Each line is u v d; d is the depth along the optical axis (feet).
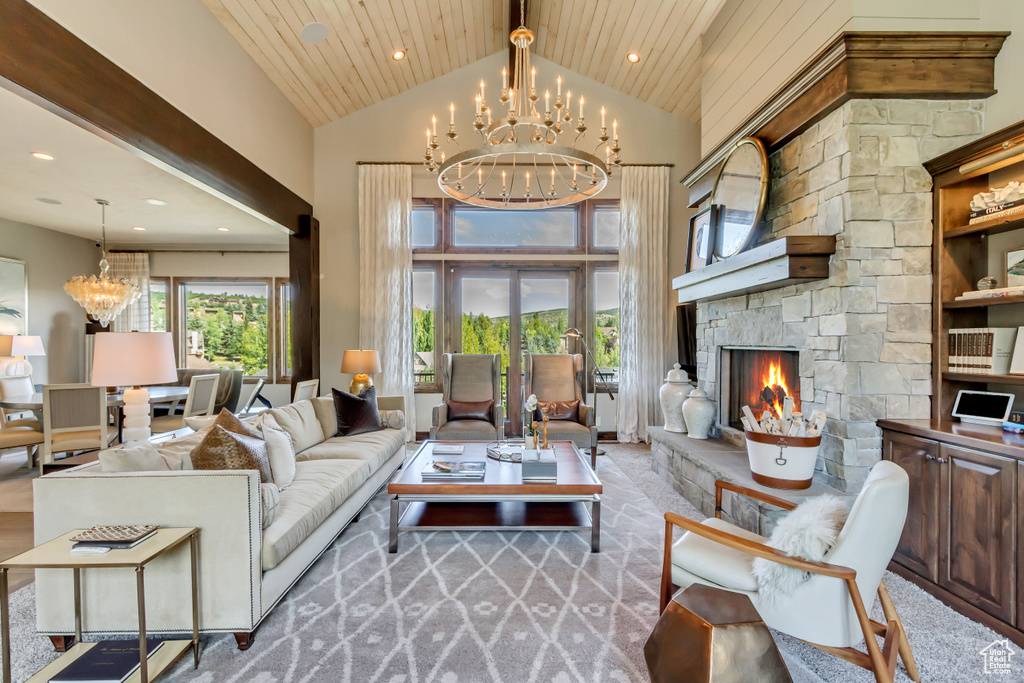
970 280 8.26
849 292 8.41
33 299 19.43
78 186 14.35
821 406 9.04
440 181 9.85
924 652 5.87
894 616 5.43
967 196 8.25
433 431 14.34
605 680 5.44
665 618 4.90
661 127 18.65
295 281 17.58
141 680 5.05
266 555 6.31
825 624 4.98
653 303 18.42
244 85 13.39
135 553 5.14
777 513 8.06
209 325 22.75
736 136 11.46
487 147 8.28
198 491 6.01
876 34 7.93
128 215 17.62
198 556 5.96
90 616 5.92
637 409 18.40
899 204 8.41
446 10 14.94
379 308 18.22
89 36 8.16
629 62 16.69
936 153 8.42
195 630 5.77
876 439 8.39
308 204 17.89
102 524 5.97
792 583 5.11
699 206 14.69
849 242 8.39
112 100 8.64
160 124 9.93
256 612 6.09
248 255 22.52
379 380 18.25
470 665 5.69
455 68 18.48
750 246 10.91
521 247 19.06
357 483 9.84
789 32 10.06
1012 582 6.06
